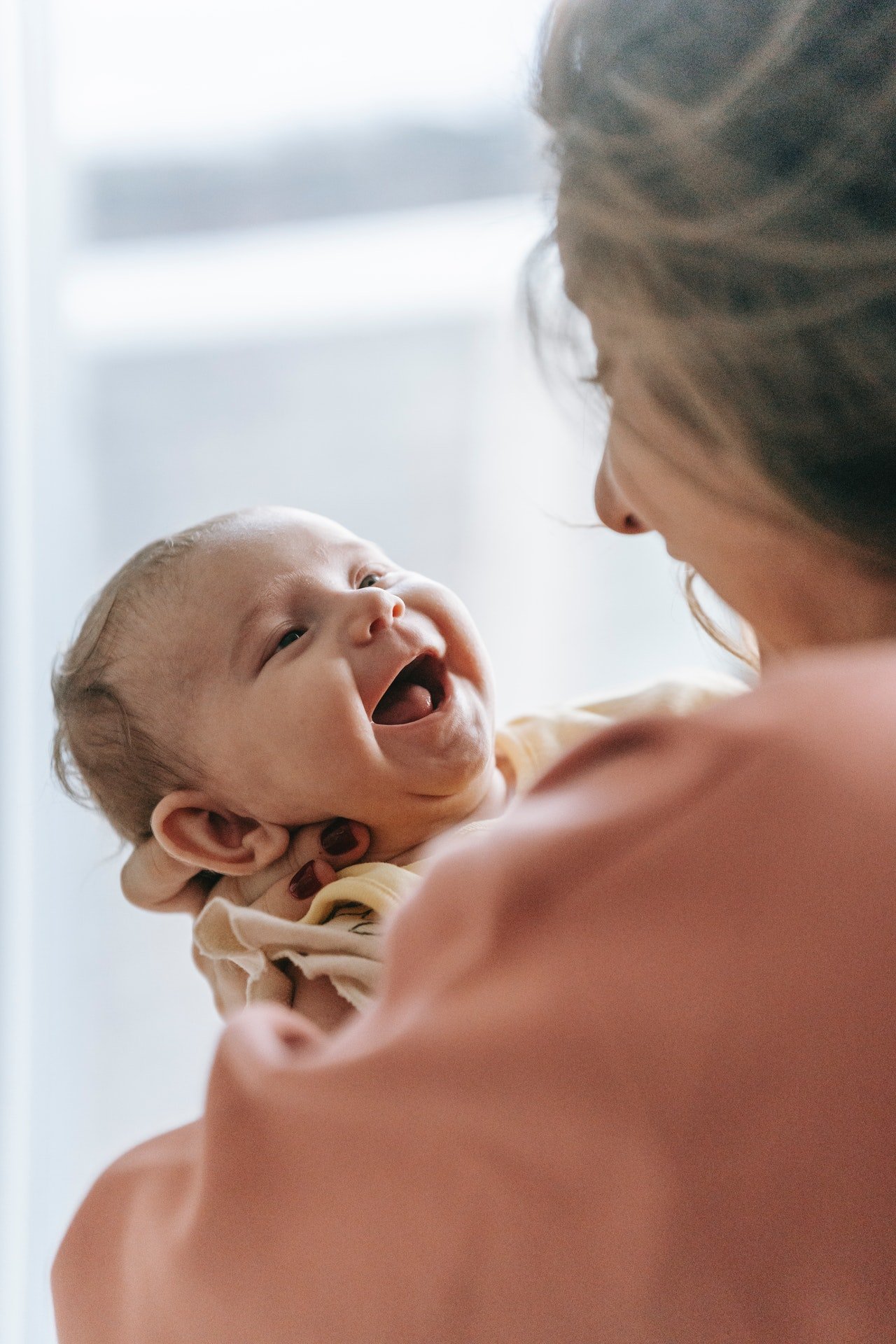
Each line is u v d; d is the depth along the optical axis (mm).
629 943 376
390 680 920
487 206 2217
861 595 462
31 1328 1400
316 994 802
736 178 425
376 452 2240
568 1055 378
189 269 2283
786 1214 378
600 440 544
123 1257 542
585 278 471
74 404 2041
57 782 1171
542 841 389
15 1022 1363
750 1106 372
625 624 2139
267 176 2234
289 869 923
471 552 2201
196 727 959
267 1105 438
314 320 2258
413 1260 429
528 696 2123
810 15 428
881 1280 376
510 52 873
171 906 986
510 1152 398
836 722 384
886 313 411
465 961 393
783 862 370
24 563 1324
